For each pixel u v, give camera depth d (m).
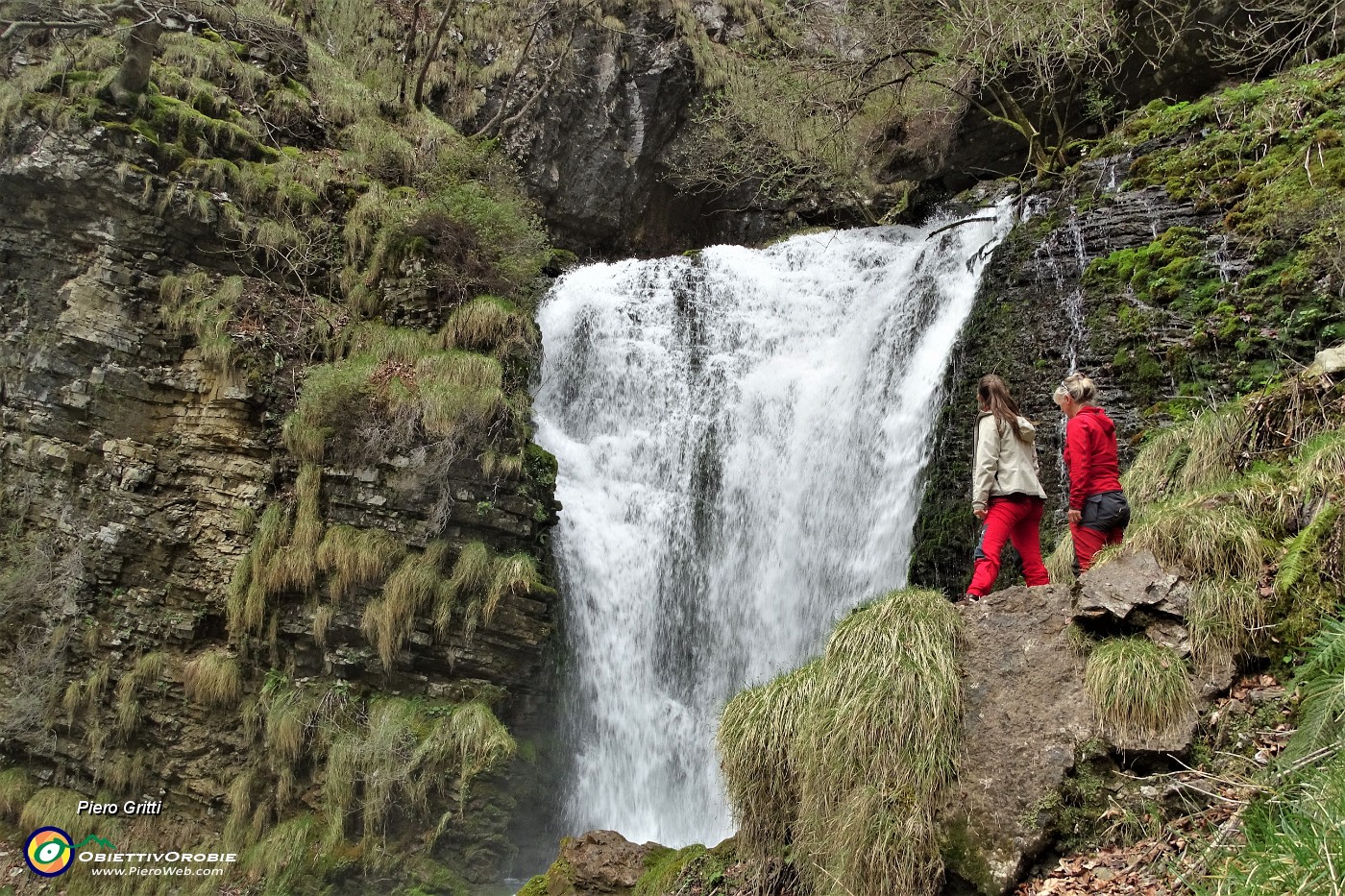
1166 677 4.88
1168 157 9.78
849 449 11.69
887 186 17.28
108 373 11.28
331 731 10.17
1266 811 4.18
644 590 12.35
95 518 11.16
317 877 9.52
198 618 10.89
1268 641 4.95
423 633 10.30
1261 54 11.28
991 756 5.03
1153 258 9.06
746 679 11.59
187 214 11.66
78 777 10.80
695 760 11.38
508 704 10.39
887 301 12.45
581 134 18.22
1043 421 9.23
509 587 10.41
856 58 16.67
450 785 9.74
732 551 12.31
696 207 19.89
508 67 18.11
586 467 12.77
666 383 13.66
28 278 11.50
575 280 14.66
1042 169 11.57
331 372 11.29
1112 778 4.77
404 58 17.33
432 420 10.82
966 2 13.59
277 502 11.04
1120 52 12.29
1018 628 5.45
